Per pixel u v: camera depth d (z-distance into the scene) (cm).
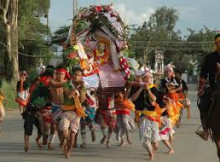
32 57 4922
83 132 1247
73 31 1376
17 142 1348
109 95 1279
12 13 3122
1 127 1752
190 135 1523
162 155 1131
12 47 3105
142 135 1060
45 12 4888
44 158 1085
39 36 5066
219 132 865
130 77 1303
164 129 1137
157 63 7481
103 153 1166
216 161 1052
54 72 1180
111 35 1372
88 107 1217
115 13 1385
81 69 1212
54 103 1119
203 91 911
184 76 8844
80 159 1076
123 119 1260
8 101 2728
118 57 1353
